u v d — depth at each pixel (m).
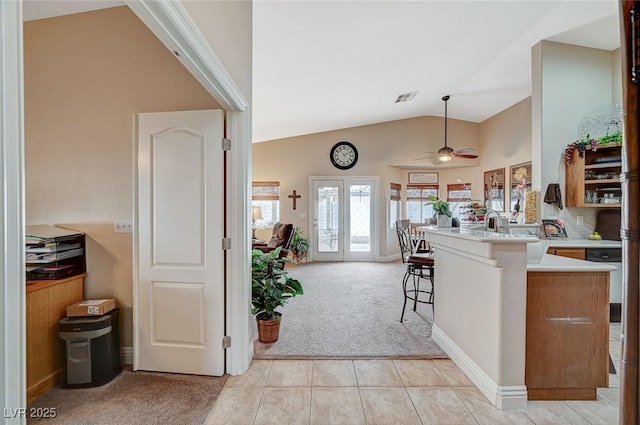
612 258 3.43
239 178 2.35
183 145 2.32
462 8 2.97
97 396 2.09
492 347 2.02
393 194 7.53
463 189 7.61
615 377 2.30
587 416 1.88
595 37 3.67
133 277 2.38
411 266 3.45
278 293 2.88
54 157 2.45
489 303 2.05
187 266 2.33
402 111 6.60
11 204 0.65
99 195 2.45
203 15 1.64
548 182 3.84
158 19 1.28
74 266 2.38
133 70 2.44
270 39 3.06
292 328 3.20
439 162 7.26
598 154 3.68
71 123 2.44
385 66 4.09
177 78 2.42
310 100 4.96
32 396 2.06
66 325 2.16
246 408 1.96
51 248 2.23
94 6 2.39
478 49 3.92
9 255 0.64
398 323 3.33
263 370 2.41
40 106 2.44
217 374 2.32
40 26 2.45
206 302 2.32
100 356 2.20
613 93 3.89
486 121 7.09
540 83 3.81
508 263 1.94
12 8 0.64
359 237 7.28
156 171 2.35
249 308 2.52
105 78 2.44
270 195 7.21
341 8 2.69
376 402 2.02
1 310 0.64
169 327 2.36
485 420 1.85
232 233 2.35
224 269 2.36
